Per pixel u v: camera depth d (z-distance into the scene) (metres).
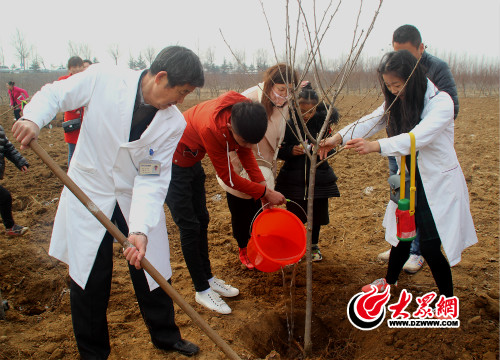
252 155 3.13
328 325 3.18
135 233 2.11
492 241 4.16
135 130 2.23
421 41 3.32
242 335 2.94
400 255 3.03
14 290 3.39
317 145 2.46
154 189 2.27
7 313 3.04
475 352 2.65
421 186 2.76
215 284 3.37
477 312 3.03
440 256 2.81
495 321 2.92
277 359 2.70
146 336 2.86
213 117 2.72
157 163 2.28
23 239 4.34
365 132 3.13
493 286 3.35
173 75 2.03
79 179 2.29
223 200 5.68
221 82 24.17
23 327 2.94
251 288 3.51
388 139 2.52
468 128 10.89
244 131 2.56
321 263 3.90
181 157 2.94
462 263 3.74
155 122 2.19
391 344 2.85
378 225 4.67
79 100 2.15
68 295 3.32
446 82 3.35
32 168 7.39
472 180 6.15
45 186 6.25
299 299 3.37
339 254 4.08
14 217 5.00
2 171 4.20
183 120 2.35
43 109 2.04
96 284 2.32
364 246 4.22
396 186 2.78
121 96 2.15
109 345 2.51
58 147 9.38
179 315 3.09
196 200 3.20
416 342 2.81
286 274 3.72
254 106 2.56
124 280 3.58
